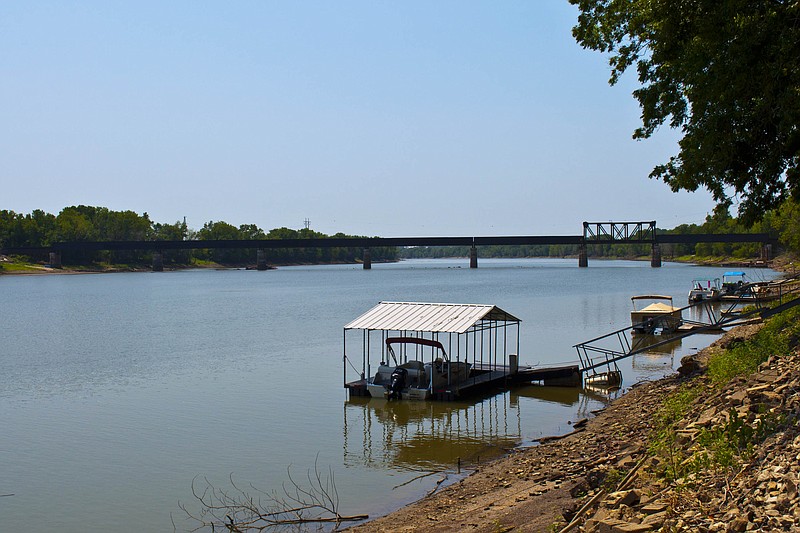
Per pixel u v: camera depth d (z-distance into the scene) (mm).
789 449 14016
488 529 17391
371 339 65500
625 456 21125
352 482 25250
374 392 40469
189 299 127000
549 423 33938
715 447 16078
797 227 116562
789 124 21125
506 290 138875
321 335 70312
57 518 22359
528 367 47031
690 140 24609
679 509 13266
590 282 165000
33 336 73438
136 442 31266
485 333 68312
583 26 30312
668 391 33531
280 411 37250
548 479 21656
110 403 39656
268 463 27875
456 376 42469
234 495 24156
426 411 37281
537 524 16438
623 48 29109
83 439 31875
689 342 61875
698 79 22250
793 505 11812
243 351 60000
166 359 56375
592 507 15719
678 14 22906
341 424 34344
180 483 25547
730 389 22078
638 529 12586
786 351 28438
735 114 22891
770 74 20672
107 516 22469
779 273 154000
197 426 34000
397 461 27891
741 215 26828
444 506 21250
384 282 182500
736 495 13078
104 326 82750
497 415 36094
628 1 28000
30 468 27531
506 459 26969
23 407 38906
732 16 20938
